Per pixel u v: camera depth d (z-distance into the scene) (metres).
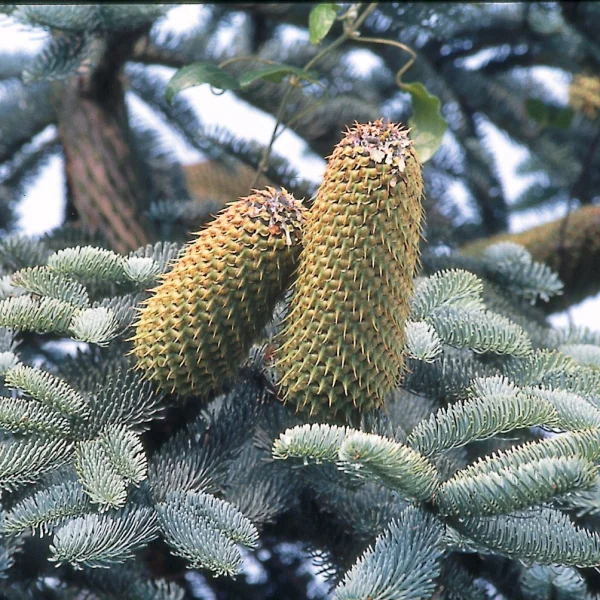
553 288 2.70
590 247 2.89
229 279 2.44
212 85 2.67
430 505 2.39
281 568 2.58
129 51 2.82
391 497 2.48
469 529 2.39
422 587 2.36
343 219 2.41
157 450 2.47
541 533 2.39
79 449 2.43
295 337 2.43
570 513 2.53
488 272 2.71
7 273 2.61
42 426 2.44
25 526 2.40
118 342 2.51
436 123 2.71
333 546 2.48
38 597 2.46
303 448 2.38
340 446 2.37
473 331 2.50
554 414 2.42
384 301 2.42
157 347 2.45
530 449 2.39
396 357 2.44
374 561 2.38
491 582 2.50
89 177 2.85
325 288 2.42
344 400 2.44
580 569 2.53
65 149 2.88
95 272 2.50
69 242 2.69
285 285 2.46
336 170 2.42
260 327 2.46
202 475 2.45
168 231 2.86
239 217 2.44
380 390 2.44
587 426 2.44
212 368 2.45
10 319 2.46
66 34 2.72
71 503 2.41
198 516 2.42
